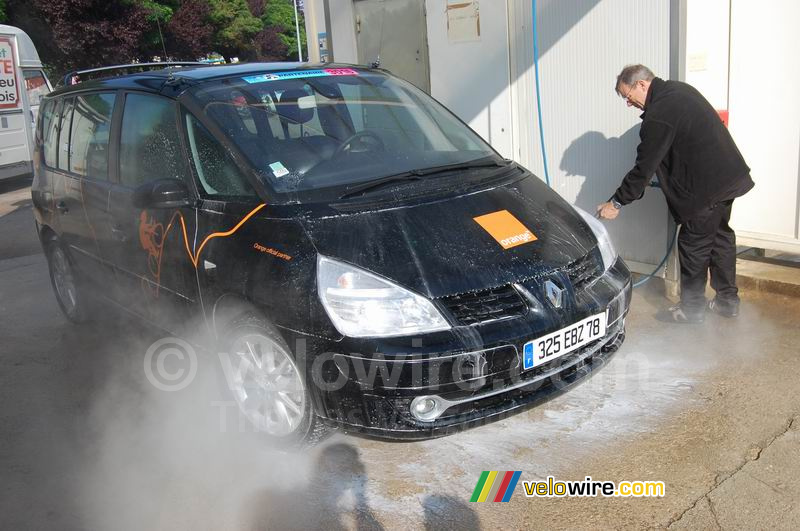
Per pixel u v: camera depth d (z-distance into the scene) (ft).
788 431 10.68
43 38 73.10
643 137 13.64
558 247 10.71
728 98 16.85
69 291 17.06
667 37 15.14
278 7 156.04
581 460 10.44
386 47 22.03
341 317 9.36
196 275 11.44
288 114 12.30
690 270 14.28
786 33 15.71
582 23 16.65
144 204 11.44
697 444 10.56
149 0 74.38
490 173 12.24
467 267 9.80
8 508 10.07
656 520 9.05
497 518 9.34
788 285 15.61
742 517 8.95
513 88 18.71
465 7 19.33
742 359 13.04
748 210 17.34
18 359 15.46
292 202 10.63
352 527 9.34
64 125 16.11
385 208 10.53
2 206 37.65
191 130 12.04
